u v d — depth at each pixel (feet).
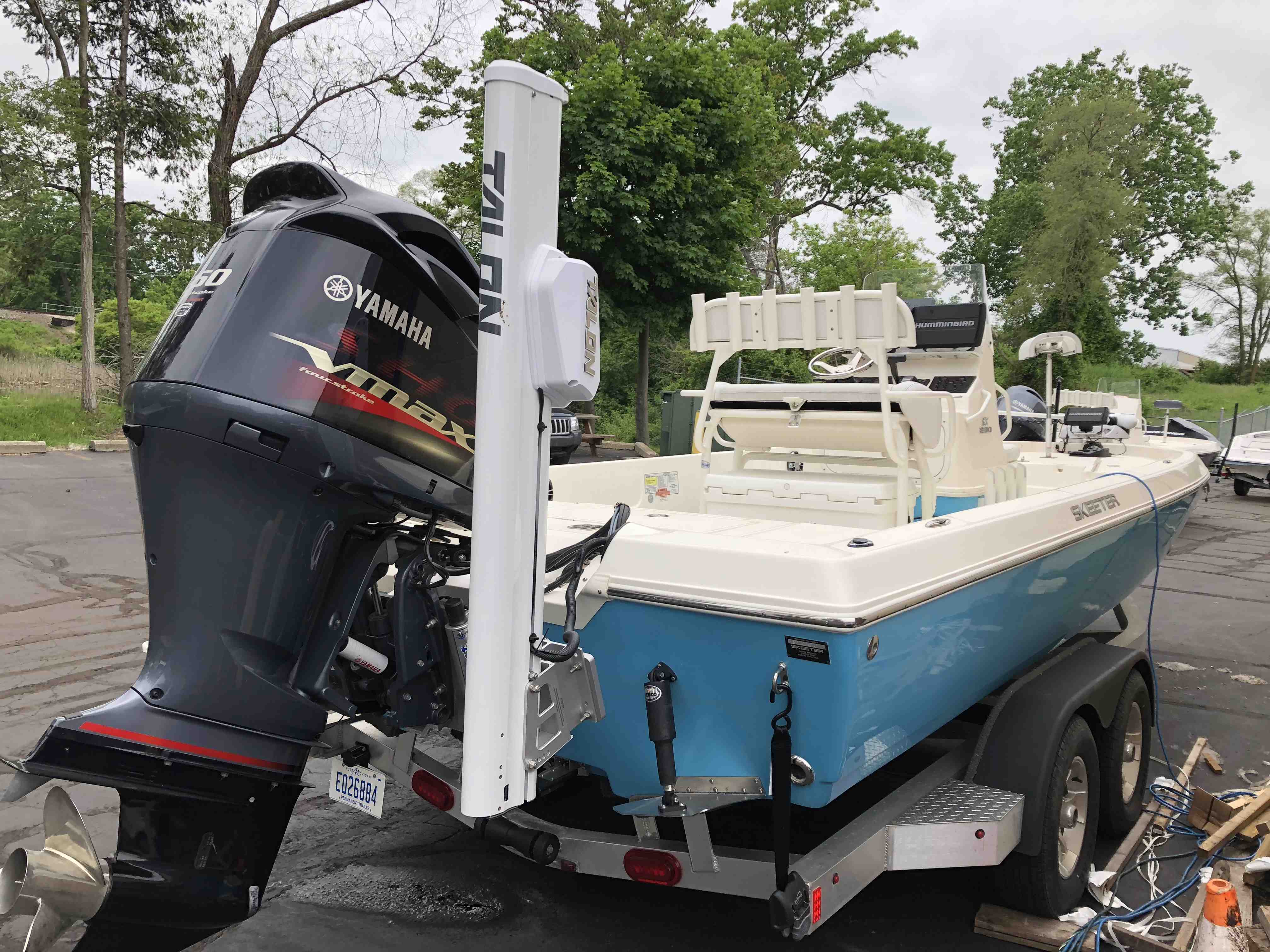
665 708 7.18
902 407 11.31
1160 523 14.61
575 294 6.10
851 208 104.17
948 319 15.94
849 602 6.56
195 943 8.30
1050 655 12.44
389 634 7.64
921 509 11.73
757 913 9.89
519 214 5.94
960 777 9.52
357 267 6.98
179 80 53.57
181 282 102.94
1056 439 24.93
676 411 41.96
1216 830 11.34
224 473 6.55
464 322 7.68
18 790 5.82
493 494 5.88
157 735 6.25
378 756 9.09
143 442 6.73
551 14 57.67
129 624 19.70
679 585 7.13
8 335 94.68
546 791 8.97
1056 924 9.39
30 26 54.08
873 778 12.30
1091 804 10.27
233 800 6.54
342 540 7.11
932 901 10.24
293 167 7.43
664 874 7.76
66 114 50.93
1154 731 15.16
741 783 7.27
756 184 58.29
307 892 10.26
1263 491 55.93
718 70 53.11
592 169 47.65
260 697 6.64
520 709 6.17
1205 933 7.96
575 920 9.71
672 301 54.03
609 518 8.99
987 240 135.23
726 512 12.40
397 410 7.11
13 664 17.03
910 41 97.91
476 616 5.91
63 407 55.88
